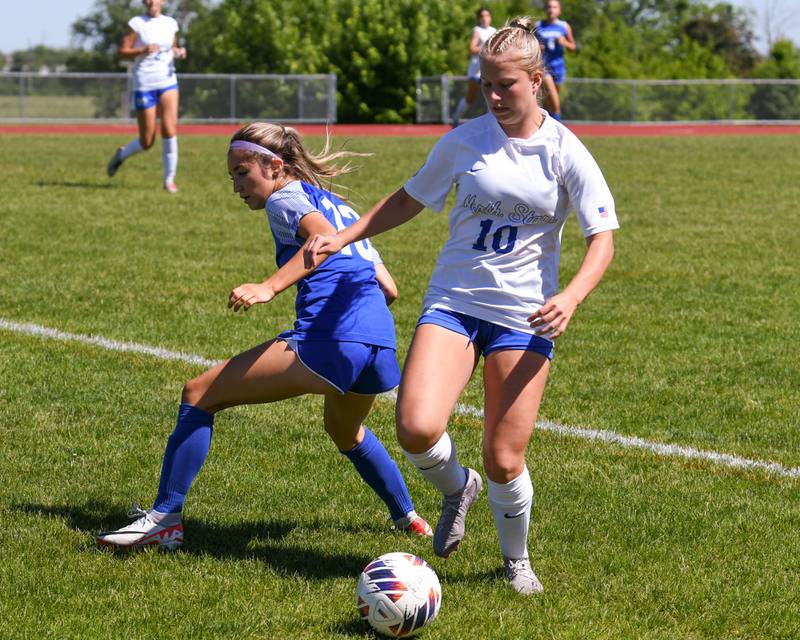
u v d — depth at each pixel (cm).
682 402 2434
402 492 1697
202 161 7300
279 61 13675
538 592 1495
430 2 13588
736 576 1561
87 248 4034
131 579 1505
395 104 13212
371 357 1561
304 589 1488
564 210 1462
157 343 2809
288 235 1556
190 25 18975
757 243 4475
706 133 11462
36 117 12019
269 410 2316
